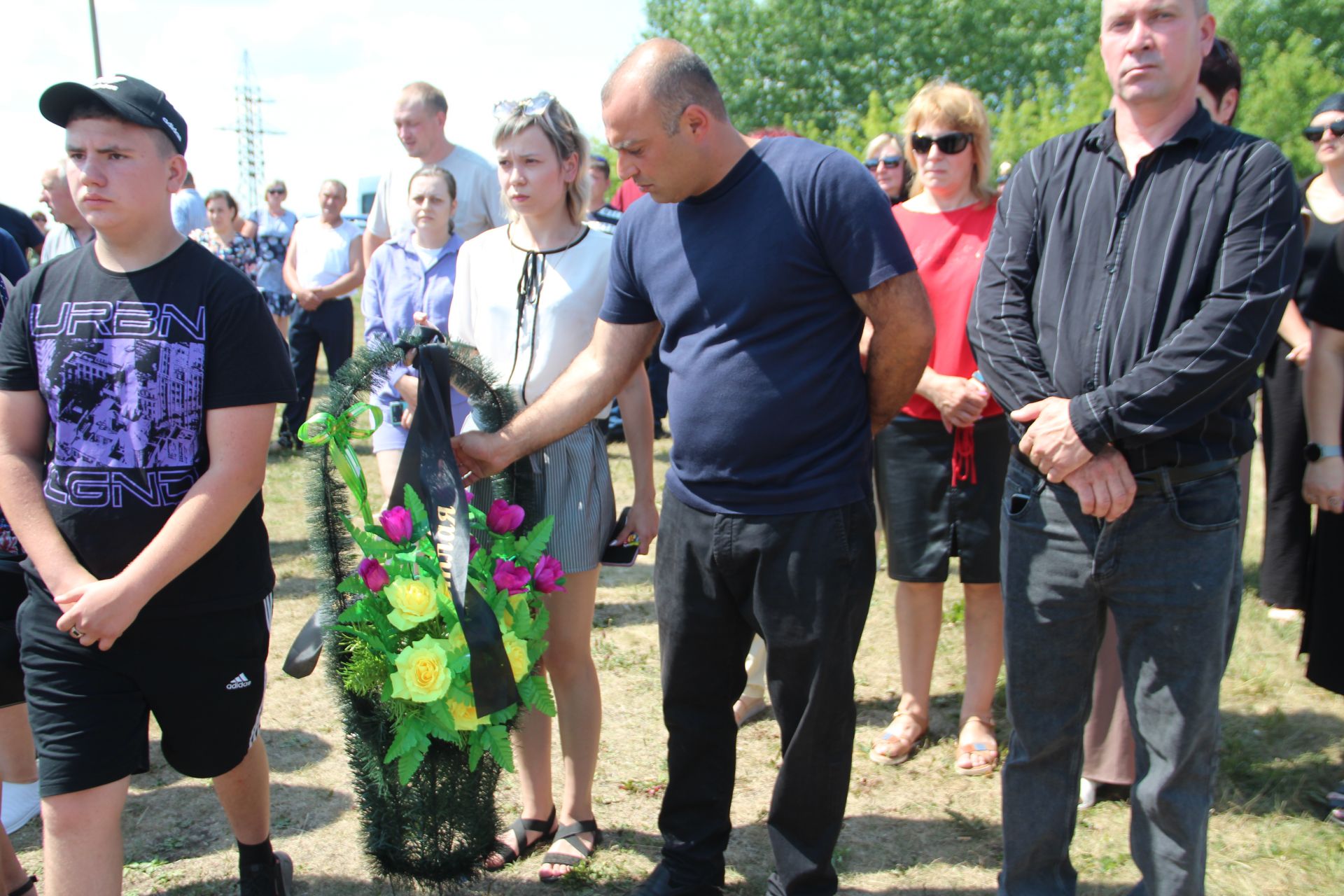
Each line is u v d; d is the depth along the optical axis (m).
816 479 2.15
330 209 7.41
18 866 2.40
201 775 2.18
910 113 3.16
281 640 4.23
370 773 2.14
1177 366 1.90
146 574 1.91
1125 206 2.05
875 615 4.51
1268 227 1.90
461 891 2.57
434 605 2.06
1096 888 2.58
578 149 2.60
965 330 3.05
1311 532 4.05
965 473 3.08
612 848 2.78
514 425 2.40
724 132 2.13
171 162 2.03
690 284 2.19
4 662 2.42
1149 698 2.10
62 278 2.06
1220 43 2.68
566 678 2.67
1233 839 2.79
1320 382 2.92
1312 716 3.48
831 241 2.07
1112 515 2.01
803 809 2.30
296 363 7.54
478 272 2.72
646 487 2.71
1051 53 31.52
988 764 3.18
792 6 31.33
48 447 2.17
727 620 2.36
